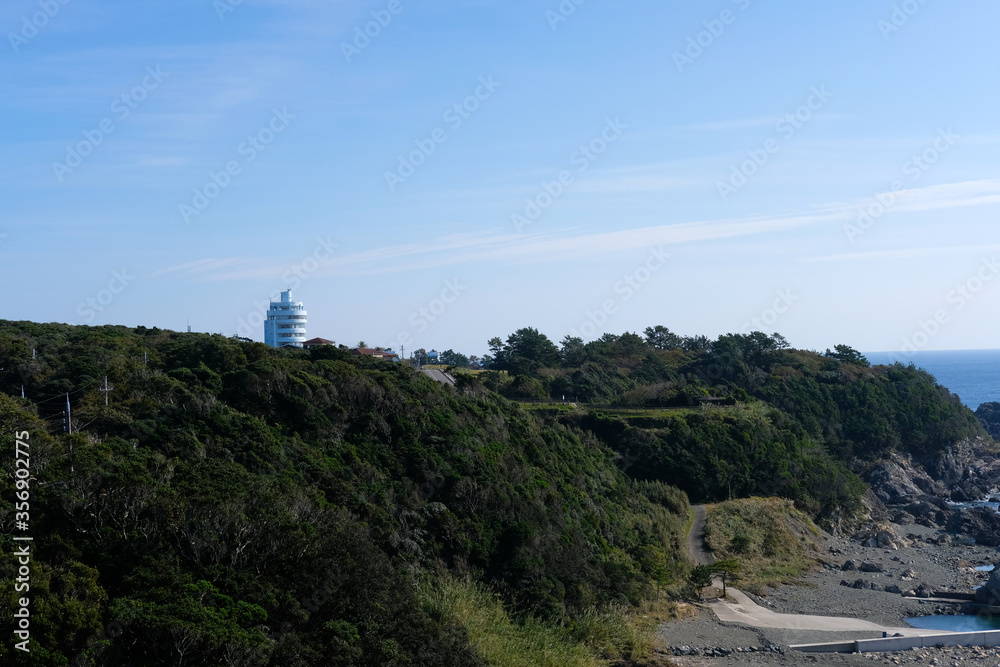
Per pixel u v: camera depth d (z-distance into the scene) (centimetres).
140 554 3161
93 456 3506
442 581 4347
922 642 5078
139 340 6419
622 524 6725
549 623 4484
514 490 5556
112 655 2695
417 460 5225
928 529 9838
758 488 9262
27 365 5191
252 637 2916
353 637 3216
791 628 5347
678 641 4925
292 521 3656
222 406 4819
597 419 9650
